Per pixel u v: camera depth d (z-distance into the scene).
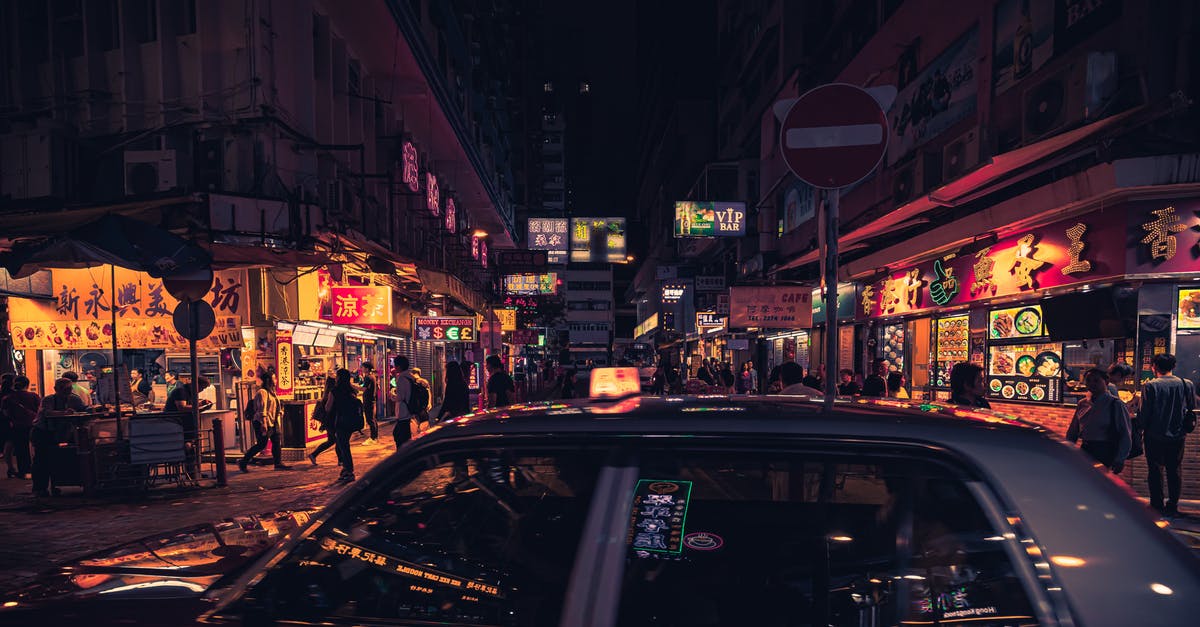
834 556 1.51
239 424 11.55
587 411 1.60
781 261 20.80
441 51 21.58
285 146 10.77
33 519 6.80
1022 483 1.31
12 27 10.78
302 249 9.23
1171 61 6.80
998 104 9.41
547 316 45.22
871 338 14.91
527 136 57.72
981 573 1.29
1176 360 6.71
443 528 1.70
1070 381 8.46
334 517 1.61
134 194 9.77
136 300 10.68
